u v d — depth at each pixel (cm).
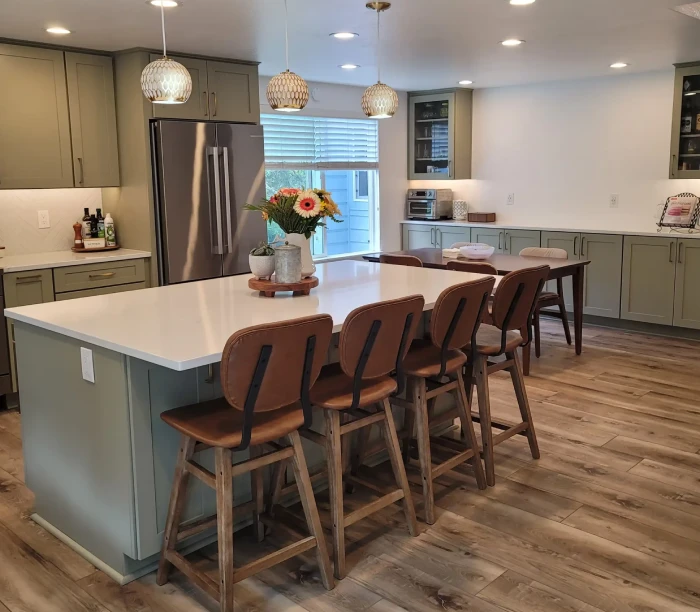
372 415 256
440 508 292
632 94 623
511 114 711
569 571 245
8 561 258
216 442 207
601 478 320
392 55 504
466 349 316
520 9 367
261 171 530
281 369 207
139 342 221
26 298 423
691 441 362
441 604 227
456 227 721
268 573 246
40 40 430
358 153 712
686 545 261
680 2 356
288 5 349
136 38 426
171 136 472
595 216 666
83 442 251
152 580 245
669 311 584
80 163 469
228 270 516
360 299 293
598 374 484
